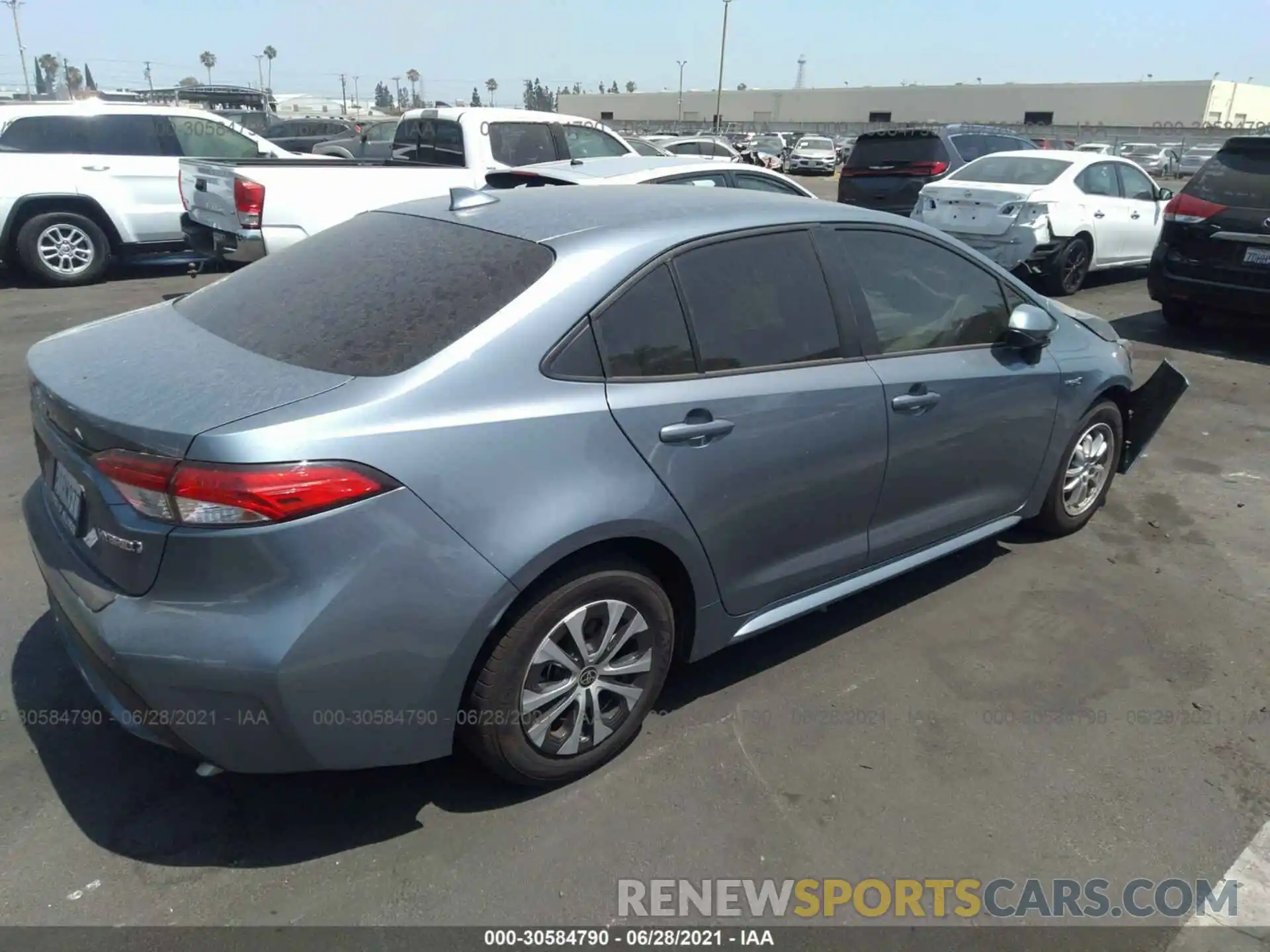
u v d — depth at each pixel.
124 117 10.18
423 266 2.87
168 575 2.21
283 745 2.28
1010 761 2.99
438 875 2.48
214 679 2.18
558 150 9.85
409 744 2.44
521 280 2.66
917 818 2.74
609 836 2.63
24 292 9.72
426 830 2.63
